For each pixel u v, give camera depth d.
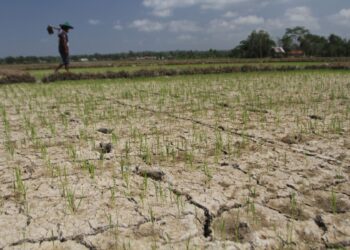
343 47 67.62
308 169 2.99
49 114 5.61
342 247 1.95
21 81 11.59
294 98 6.94
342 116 5.08
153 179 2.83
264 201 2.43
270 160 3.22
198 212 2.28
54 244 1.96
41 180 2.81
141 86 9.80
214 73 15.31
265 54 65.81
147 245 1.93
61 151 3.59
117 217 2.21
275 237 2.01
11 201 2.44
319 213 2.26
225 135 4.13
